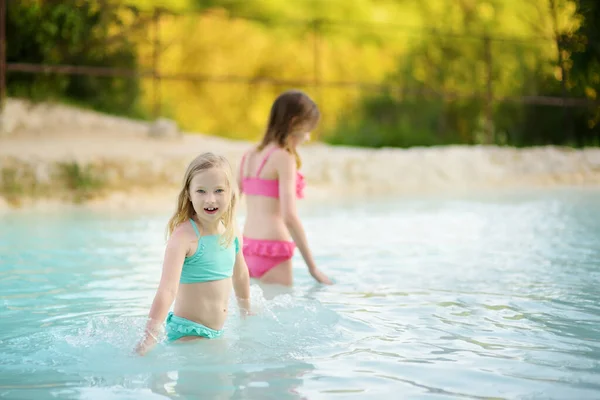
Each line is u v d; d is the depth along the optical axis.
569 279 3.93
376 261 4.61
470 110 15.05
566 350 2.57
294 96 4.19
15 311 3.20
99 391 2.16
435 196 9.05
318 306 3.32
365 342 2.70
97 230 5.97
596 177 10.91
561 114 14.16
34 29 11.30
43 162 8.13
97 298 3.47
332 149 10.66
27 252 4.84
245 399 2.08
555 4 15.88
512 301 3.39
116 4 12.29
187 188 2.95
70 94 12.41
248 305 3.22
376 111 15.22
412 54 16.00
